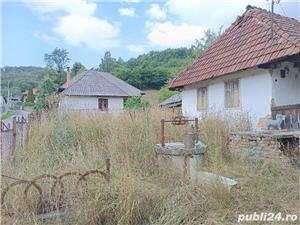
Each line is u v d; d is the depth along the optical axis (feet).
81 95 99.66
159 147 22.67
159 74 200.34
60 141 26.04
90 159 19.98
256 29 38.70
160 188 17.49
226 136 27.84
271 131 27.45
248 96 34.53
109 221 14.46
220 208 15.17
